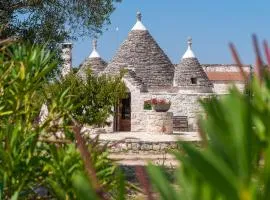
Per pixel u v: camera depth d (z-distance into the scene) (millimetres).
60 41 18531
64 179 3777
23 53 4953
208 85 48250
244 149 933
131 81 42656
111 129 39719
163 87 47750
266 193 889
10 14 17281
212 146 968
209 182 894
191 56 48594
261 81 1205
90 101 21484
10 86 4637
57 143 4184
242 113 960
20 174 3971
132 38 49125
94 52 51438
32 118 4625
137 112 42375
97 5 19359
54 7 18453
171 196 979
